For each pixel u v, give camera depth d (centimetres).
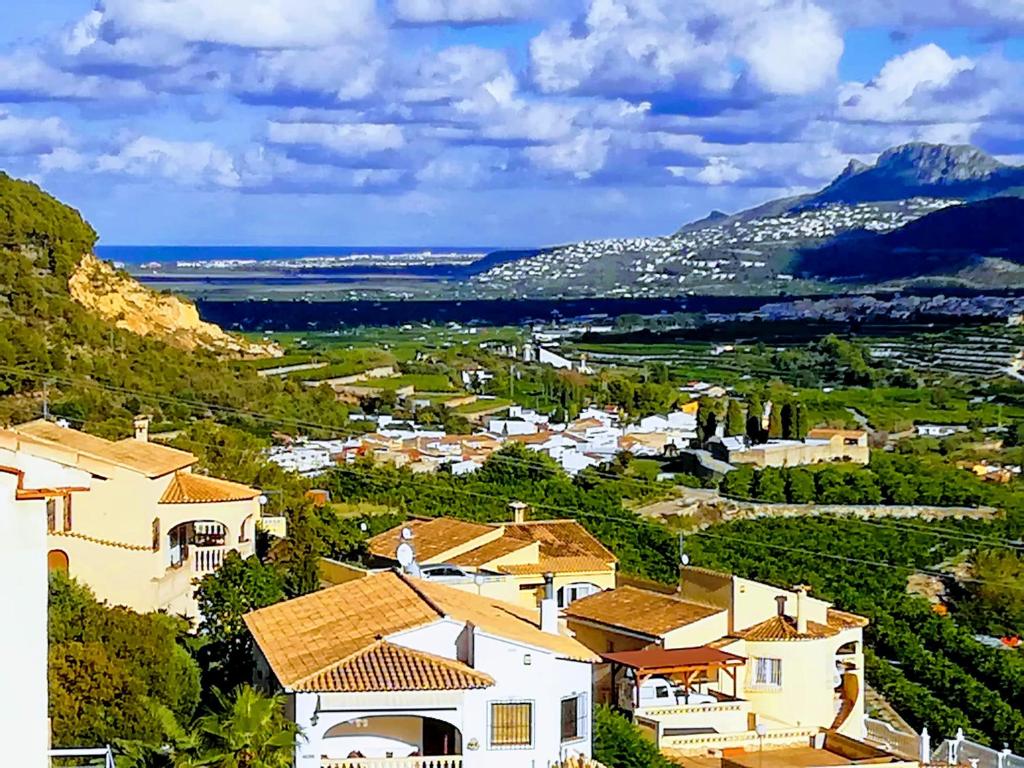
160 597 5581
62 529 5469
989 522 13512
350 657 3759
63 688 3862
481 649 3816
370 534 7844
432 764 3738
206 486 5959
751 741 5197
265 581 5547
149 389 12688
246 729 3119
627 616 5844
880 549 11938
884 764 4941
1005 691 8319
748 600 5759
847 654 6041
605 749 4475
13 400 10969
